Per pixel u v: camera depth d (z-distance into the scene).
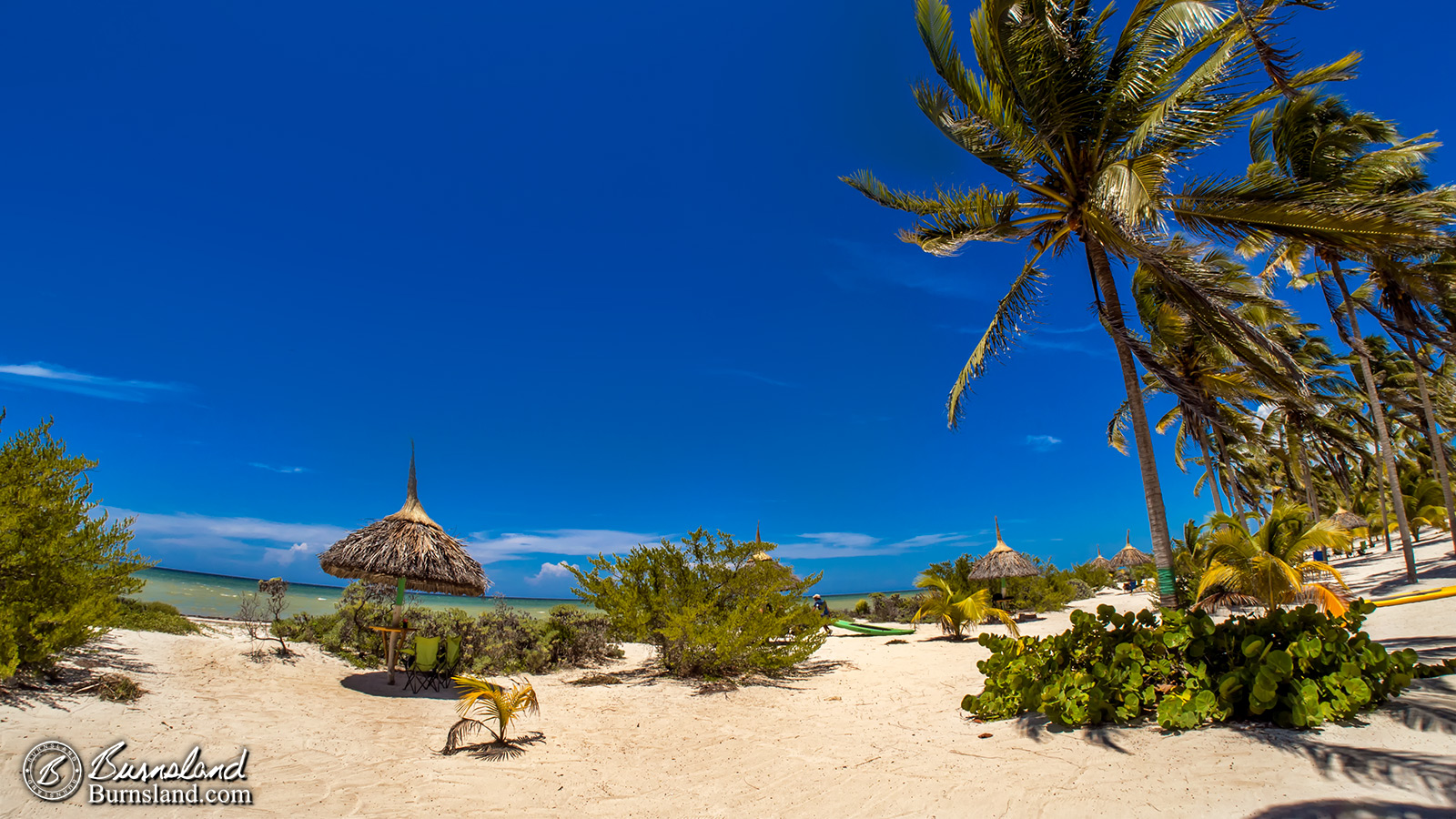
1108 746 4.64
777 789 4.79
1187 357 15.29
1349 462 31.62
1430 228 7.41
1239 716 4.76
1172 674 5.24
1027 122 9.60
